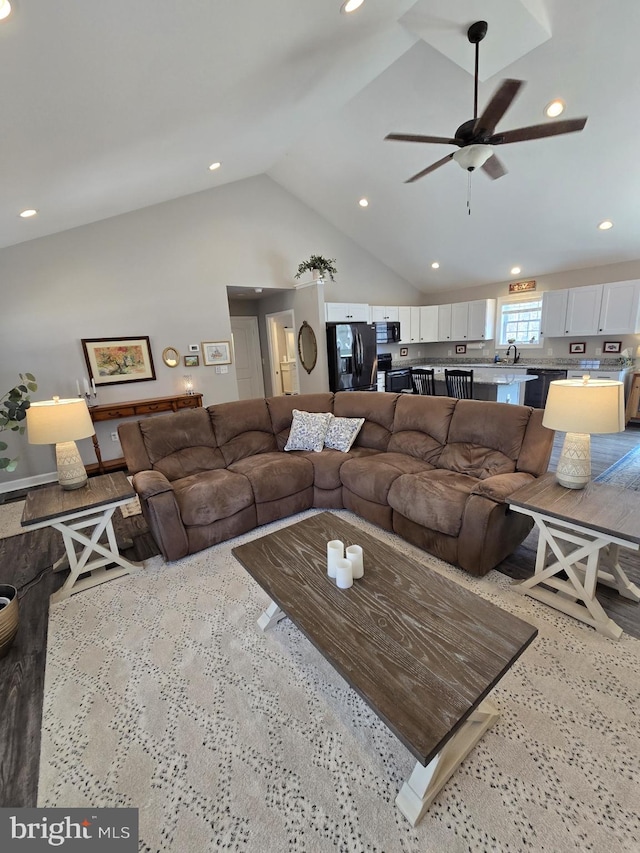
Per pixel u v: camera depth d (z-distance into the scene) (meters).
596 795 1.20
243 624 2.00
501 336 7.06
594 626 1.84
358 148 4.61
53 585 2.45
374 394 3.64
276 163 5.40
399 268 7.39
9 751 1.43
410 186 5.01
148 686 1.67
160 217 4.89
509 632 1.31
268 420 3.66
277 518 3.10
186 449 3.21
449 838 1.12
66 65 1.52
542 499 1.98
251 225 5.65
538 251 5.67
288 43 2.19
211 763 1.35
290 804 1.22
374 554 1.82
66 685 1.69
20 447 4.26
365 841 1.12
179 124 2.60
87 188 3.13
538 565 2.06
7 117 1.69
